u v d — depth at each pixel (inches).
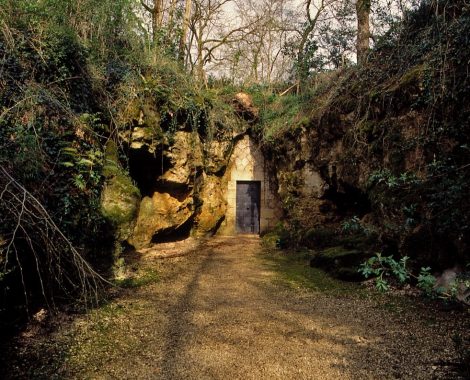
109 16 247.3
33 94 155.5
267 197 434.3
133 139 261.1
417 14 237.5
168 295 190.5
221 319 155.5
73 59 200.4
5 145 135.6
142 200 315.3
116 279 212.1
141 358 121.6
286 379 107.9
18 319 142.0
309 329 143.2
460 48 170.6
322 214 323.3
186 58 403.5
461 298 148.1
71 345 131.0
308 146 326.6
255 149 436.5
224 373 111.7
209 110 364.8
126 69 254.4
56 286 163.3
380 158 221.1
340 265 225.1
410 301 166.4
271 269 250.8
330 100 287.6
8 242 131.2
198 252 315.3
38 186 150.6
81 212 181.8
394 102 211.3
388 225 196.7
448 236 163.8
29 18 183.2
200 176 374.3
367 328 141.7
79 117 188.7
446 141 172.6
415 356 116.3
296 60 418.9
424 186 175.8
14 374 110.4
